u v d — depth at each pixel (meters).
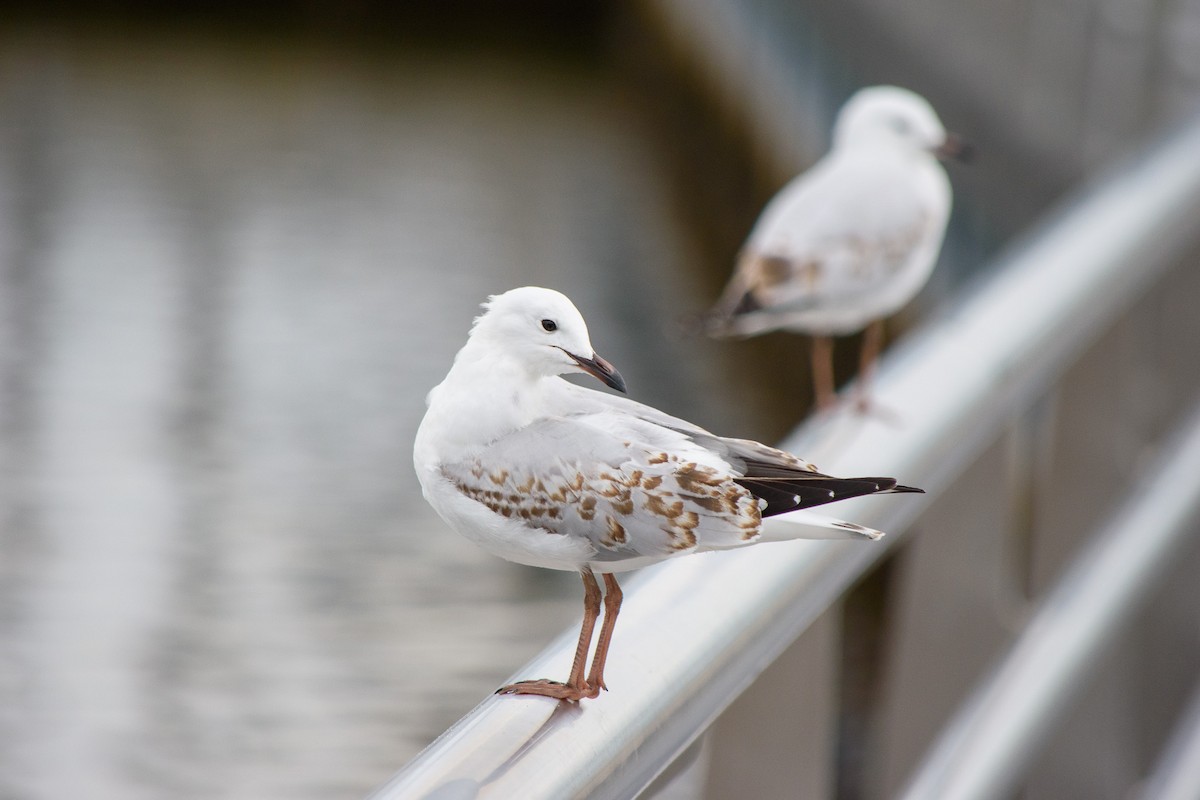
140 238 25.70
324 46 43.69
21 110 33.72
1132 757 4.44
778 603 2.35
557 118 36.69
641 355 21.03
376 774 11.29
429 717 12.12
